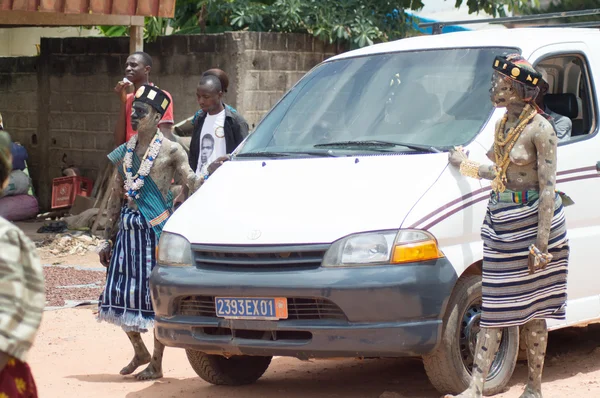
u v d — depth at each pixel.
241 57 15.63
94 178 18.08
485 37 7.71
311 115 7.62
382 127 7.20
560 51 7.61
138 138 7.49
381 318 5.98
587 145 7.46
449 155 6.54
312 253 6.16
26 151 19.11
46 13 15.04
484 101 7.03
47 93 18.75
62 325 9.58
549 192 5.95
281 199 6.61
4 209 17.17
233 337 6.43
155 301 6.75
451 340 6.29
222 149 9.09
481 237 6.21
